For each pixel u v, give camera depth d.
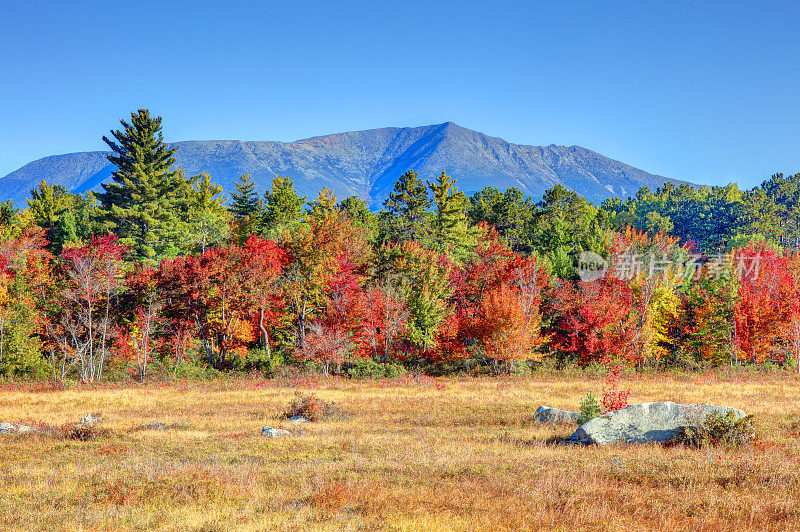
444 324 54.53
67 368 49.22
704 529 9.72
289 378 46.16
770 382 42.88
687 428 17.73
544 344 57.56
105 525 10.66
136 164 85.81
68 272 52.69
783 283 59.22
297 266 57.06
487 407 30.77
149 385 44.00
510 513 10.73
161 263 55.19
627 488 12.20
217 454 17.94
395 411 30.02
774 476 12.57
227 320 56.19
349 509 11.38
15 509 11.78
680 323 59.12
